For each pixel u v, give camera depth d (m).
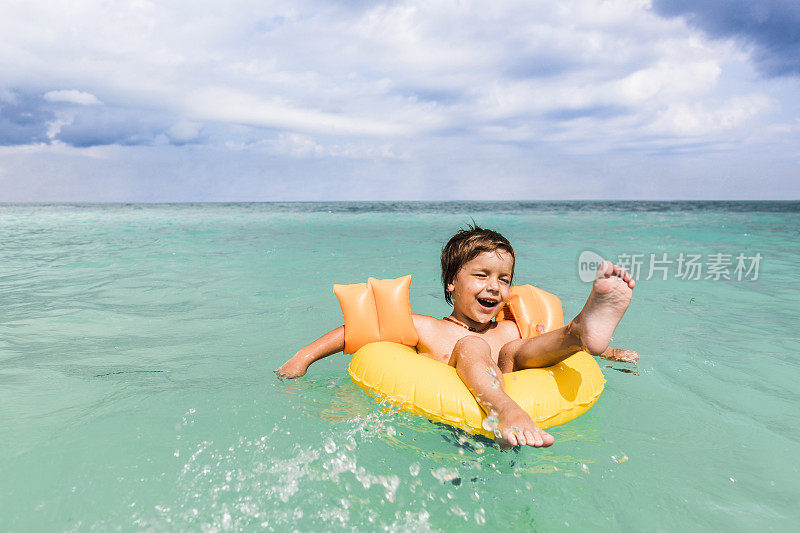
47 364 3.27
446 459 2.04
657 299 5.36
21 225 17.83
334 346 3.11
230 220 21.97
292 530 1.59
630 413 2.54
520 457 2.08
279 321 4.42
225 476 1.88
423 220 22.12
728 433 2.32
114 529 1.58
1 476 1.87
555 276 6.84
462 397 2.33
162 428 2.27
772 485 1.89
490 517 1.68
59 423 2.34
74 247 10.30
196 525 1.61
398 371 2.57
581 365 2.73
